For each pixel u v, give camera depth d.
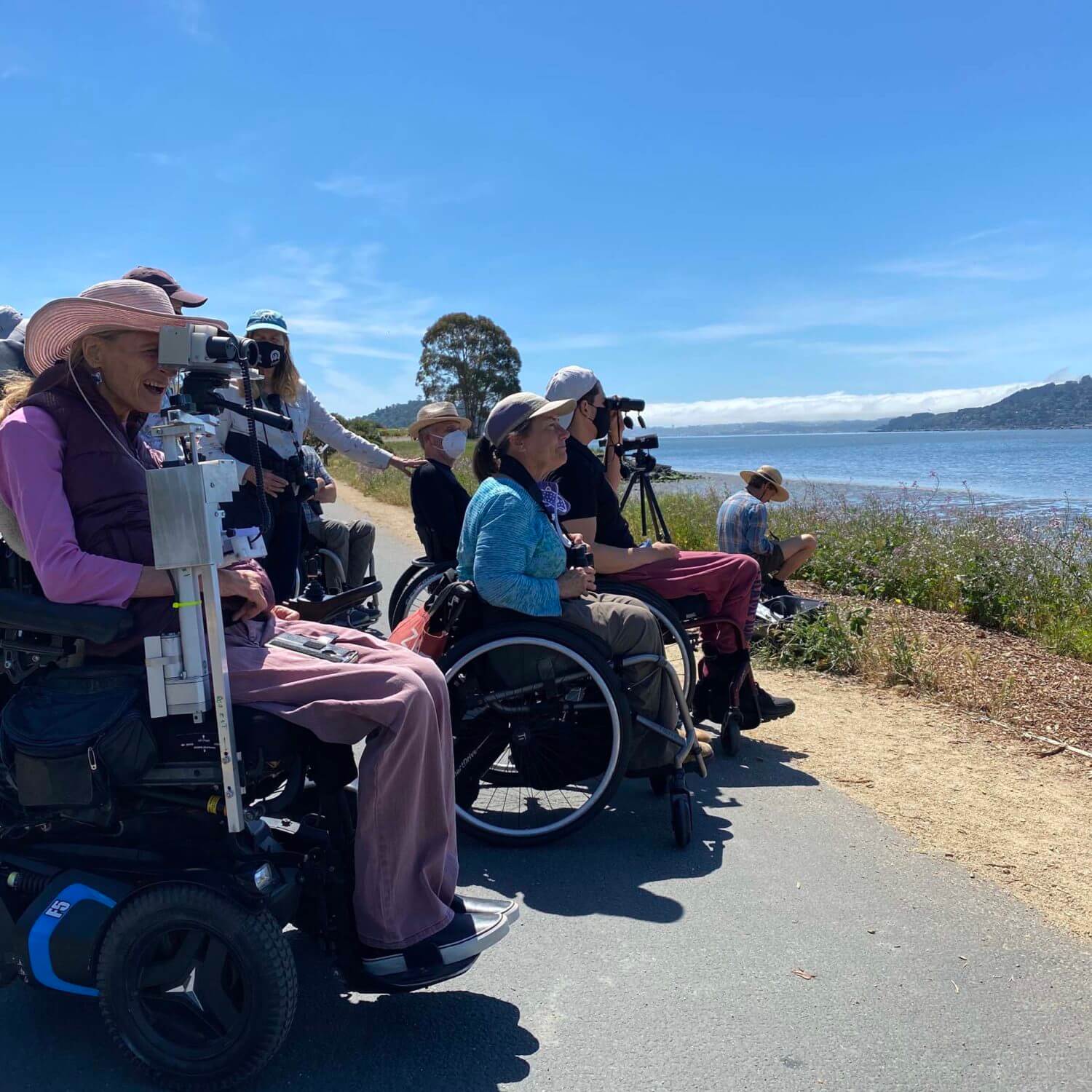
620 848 3.79
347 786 2.80
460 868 3.63
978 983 2.84
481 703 3.82
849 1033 2.61
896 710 5.50
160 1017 2.39
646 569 4.66
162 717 2.37
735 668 4.73
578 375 4.80
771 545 7.23
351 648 2.78
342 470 30.94
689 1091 2.38
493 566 3.74
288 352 5.14
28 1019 2.68
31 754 2.29
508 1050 2.54
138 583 2.36
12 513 2.41
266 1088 2.39
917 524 10.83
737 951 3.02
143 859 2.53
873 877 3.52
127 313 2.44
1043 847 3.76
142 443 2.79
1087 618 7.59
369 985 2.57
